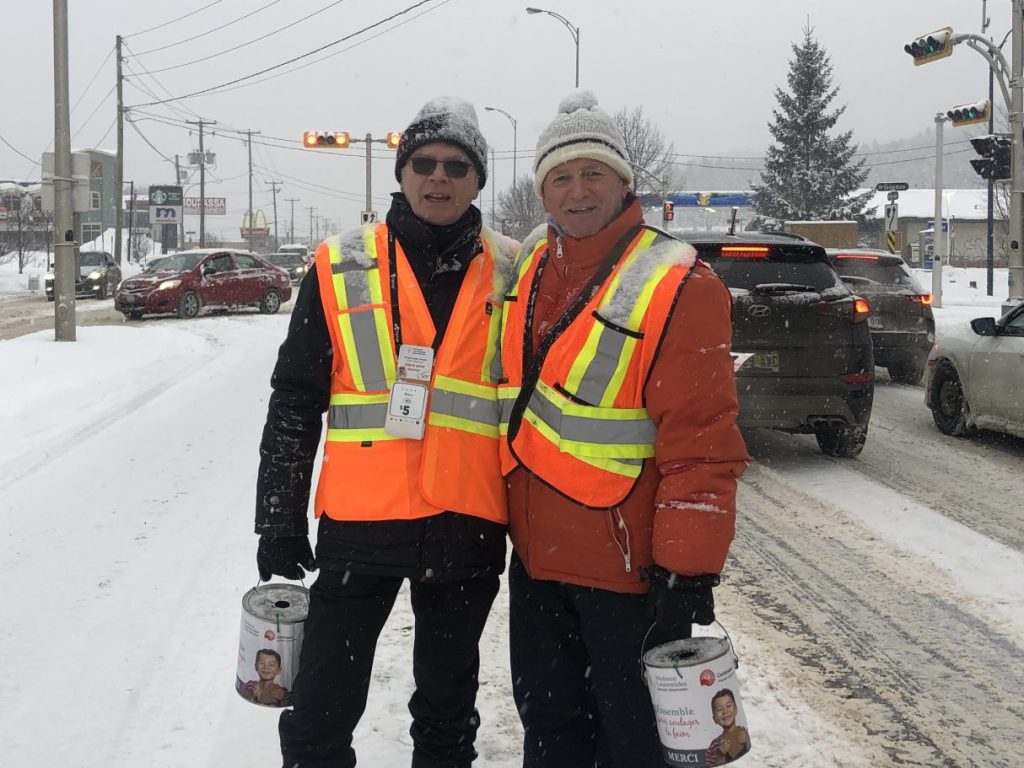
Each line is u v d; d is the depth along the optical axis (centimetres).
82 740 324
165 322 2106
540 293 264
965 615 455
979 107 1792
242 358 1406
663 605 237
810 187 5228
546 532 256
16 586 458
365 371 259
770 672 390
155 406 974
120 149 3847
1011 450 823
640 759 254
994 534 579
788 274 727
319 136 2906
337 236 276
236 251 2403
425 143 263
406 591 479
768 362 710
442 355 261
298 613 278
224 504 604
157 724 335
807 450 825
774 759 320
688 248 254
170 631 410
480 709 354
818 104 5294
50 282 3167
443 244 267
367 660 266
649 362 243
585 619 256
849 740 334
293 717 263
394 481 254
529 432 257
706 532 234
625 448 248
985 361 829
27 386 1041
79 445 778
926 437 885
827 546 562
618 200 261
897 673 391
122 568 485
